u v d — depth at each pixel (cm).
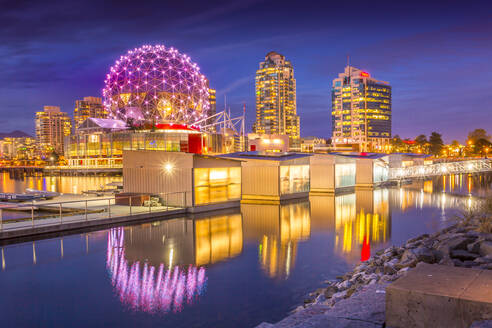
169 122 12850
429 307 425
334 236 1920
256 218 2514
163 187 2847
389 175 5322
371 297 583
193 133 12038
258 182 3528
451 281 463
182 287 1173
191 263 1436
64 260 1485
